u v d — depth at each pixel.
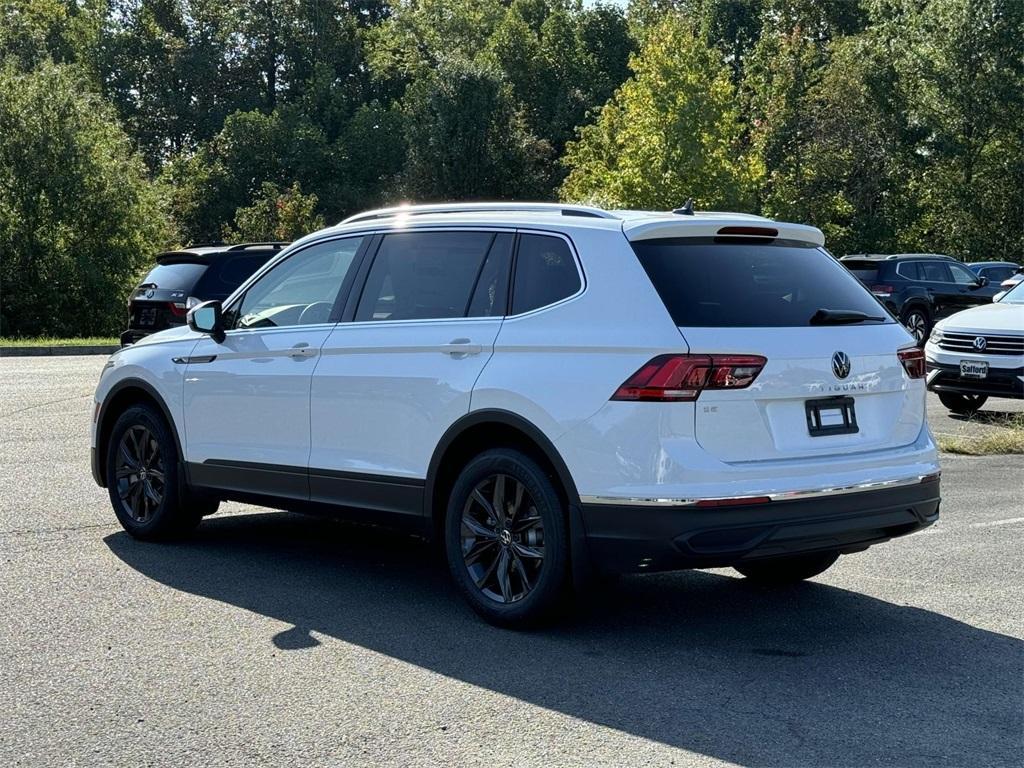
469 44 85.56
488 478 5.67
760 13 76.62
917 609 6.09
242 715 4.43
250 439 6.76
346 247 6.62
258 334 6.82
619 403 5.16
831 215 54.88
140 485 7.41
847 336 5.57
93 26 82.50
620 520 5.15
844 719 4.48
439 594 6.24
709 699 4.68
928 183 55.06
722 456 5.15
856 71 55.81
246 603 6.00
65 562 6.79
